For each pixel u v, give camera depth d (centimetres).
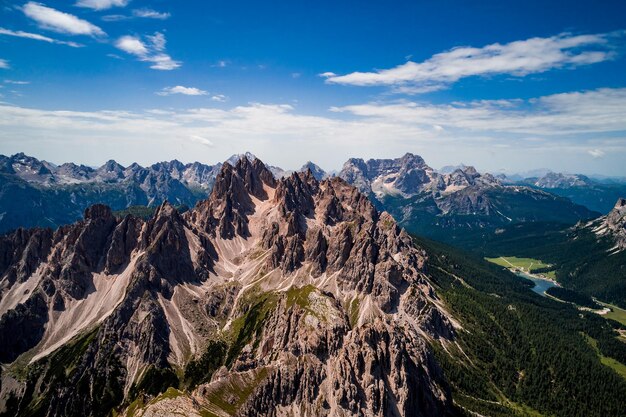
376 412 18462
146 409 16350
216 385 18212
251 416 17750
